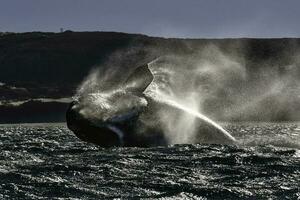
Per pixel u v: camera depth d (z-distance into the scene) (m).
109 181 74.12
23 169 83.88
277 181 74.88
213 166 88.19
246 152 105.50
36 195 64.81
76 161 94.38
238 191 67.88
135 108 111.19
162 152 104.44
